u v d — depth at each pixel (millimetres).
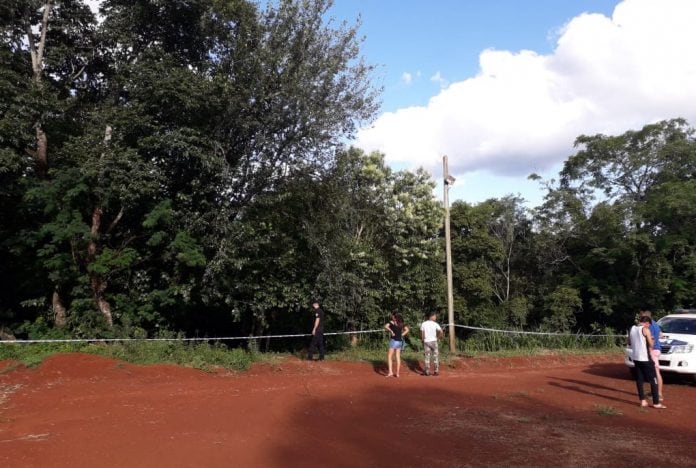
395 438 7801
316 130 15211
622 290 26172
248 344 15867
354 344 19469
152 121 14594
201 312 17859
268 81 15016
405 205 20734
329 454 6789
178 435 7336
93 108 15977
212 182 15078
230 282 15305
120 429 7559
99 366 11672
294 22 15148
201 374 12461
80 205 14734
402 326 14094
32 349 12398
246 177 15352
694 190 24047
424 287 21188
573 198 28688
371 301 19391
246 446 6949
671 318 14930
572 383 13461
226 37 15477
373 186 20516
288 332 18781
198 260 13922
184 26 15672
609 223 26078
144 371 11906
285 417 8648
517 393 11758
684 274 25656
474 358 17500
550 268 28859
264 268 16234
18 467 5922
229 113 14680
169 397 9828
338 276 16453
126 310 14992
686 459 6992
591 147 28609
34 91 13359
